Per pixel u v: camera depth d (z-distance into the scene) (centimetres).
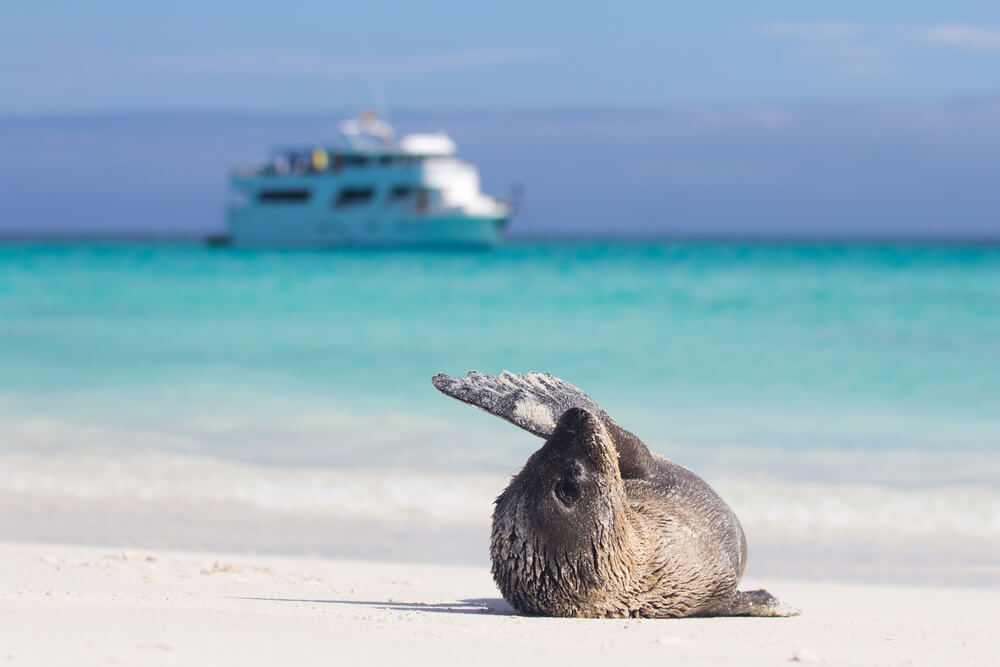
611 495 565
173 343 2622
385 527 1091
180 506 1170
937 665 522
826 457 1447
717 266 6178
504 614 600
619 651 489
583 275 5203
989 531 1098
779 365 2302
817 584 883
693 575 598
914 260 7131
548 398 621
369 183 7619
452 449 1477
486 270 5609
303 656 432
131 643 431
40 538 1003
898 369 2230
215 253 7469
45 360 2317
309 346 2580
